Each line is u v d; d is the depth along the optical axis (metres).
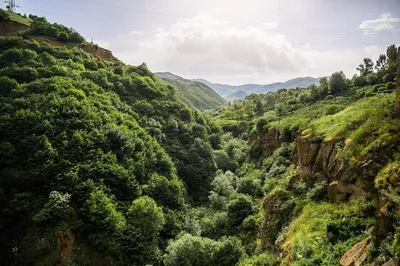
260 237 28.25
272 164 45.53
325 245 16.70
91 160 34.88
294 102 91.62
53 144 34.53
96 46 80.31
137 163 39.72
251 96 175.50
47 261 26.69
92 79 56.22
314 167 26.47
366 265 12.22
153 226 31.98
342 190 20.30
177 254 28.52
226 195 44.78
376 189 15.01
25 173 30.72
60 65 53.88
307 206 23.05
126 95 62.34
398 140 17.06
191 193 49.41
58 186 30.75
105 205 30.36
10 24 71.38
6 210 28.67
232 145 70.44
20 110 36.16
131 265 28.48
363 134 20.64
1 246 27.91
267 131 58.44
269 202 29.22
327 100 74.19
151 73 81.81
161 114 62.25
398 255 10.48
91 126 39.44
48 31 74.31
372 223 15.70
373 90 60.00
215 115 151.75
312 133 29.64
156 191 39.44
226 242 28.84
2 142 32.59
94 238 28.77
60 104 39.69
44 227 28.09
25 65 49.06
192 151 56.66
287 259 18.92
